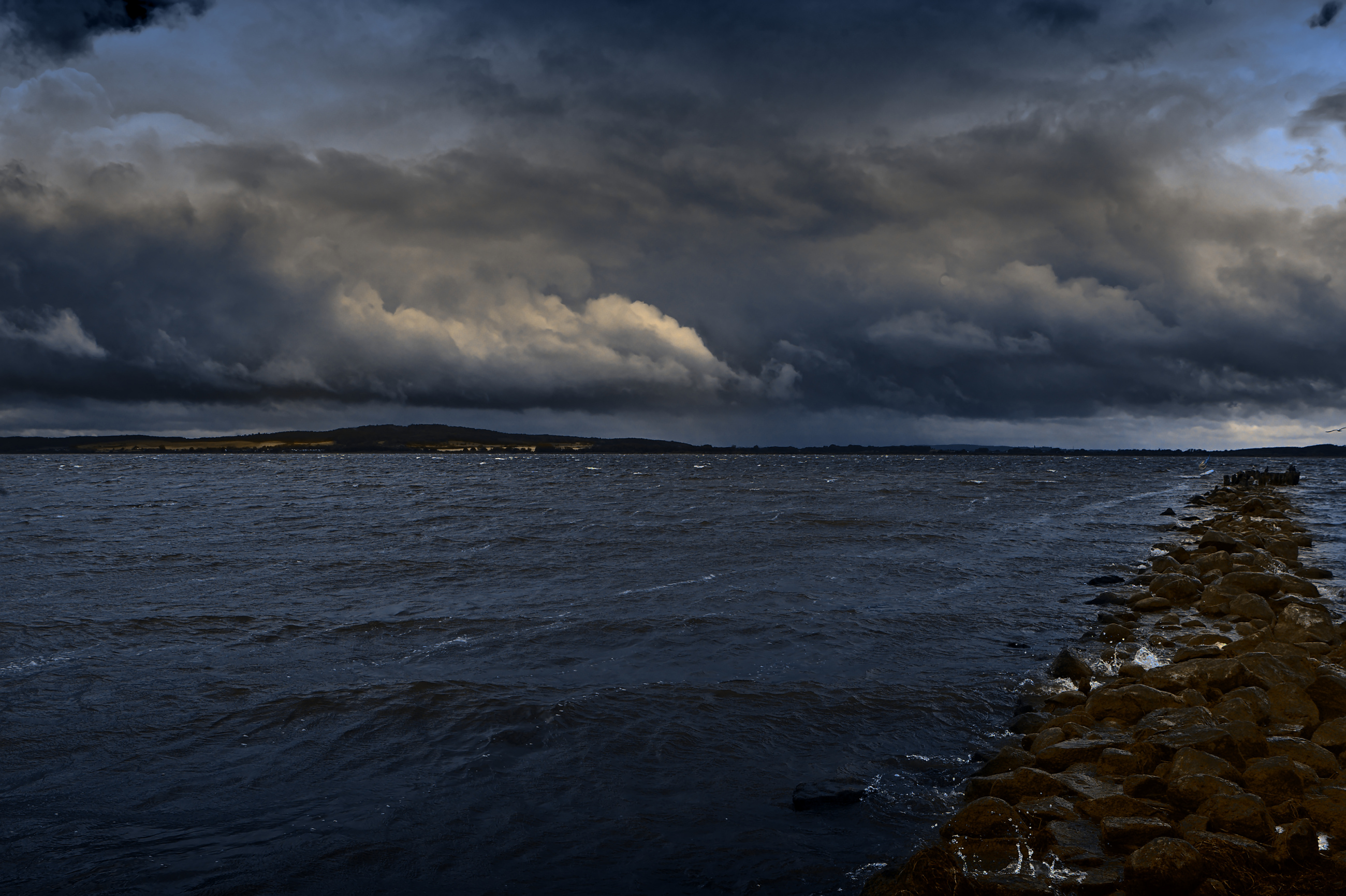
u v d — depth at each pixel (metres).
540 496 67.50
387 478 112.56
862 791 8.59
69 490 77.50
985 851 6.90
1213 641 14.33
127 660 14.16
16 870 7.11
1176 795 7.36
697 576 23.38
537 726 10.61
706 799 8.54
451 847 7.54
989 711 11.30
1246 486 72.88
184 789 8.80
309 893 6.79
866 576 23.17
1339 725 8.98
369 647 15.14
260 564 26.50
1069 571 24.19
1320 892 6.09
